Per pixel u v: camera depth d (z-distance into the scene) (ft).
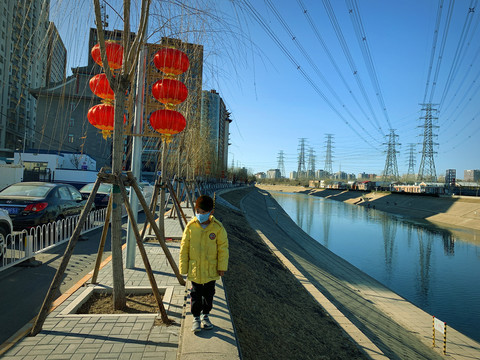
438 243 117.19
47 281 19.40
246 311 20.92
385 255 99.35
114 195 14.73
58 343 11.68
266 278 35.06
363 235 132.57
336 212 217.77
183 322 13.26
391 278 76.89
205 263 12.39
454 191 252.42
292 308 28.96
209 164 90.33
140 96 21.18
